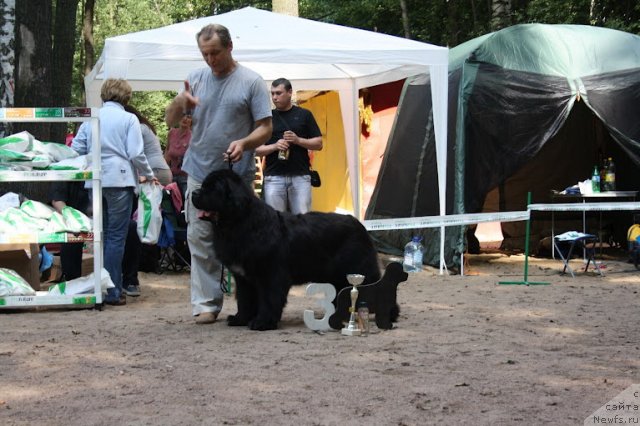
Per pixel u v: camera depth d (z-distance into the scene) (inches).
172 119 240.5
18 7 491.5
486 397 158.2
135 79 450.6
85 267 326.3
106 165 286.0
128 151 288.0
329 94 617.0
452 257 389.7
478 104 397.1
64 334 229.1
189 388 165.2
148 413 147.3
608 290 323.3
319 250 235.5
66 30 623.2
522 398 157.5
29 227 271.7
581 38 420.2
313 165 660.1
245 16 390.0
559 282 350.9
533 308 275.1
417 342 214.4
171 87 480.4
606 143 489.7
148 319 257.3
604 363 188.5
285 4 569.3
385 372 179.0
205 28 233.5
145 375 177.0
